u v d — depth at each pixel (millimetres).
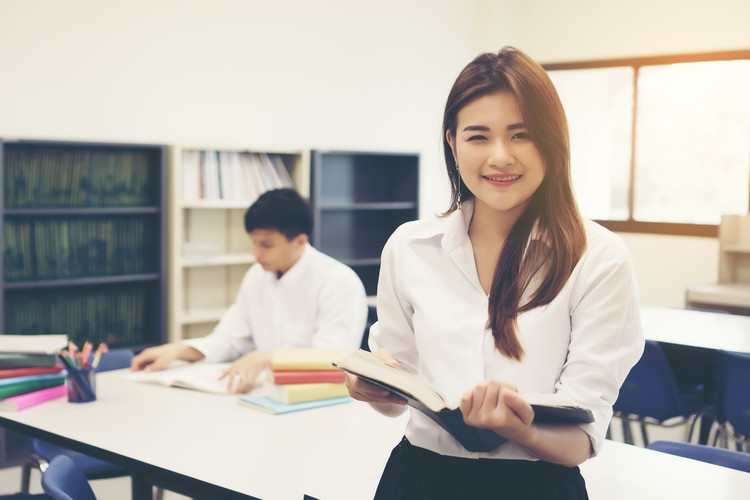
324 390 2402
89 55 4594
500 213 1237
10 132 4316
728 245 5715
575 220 1163
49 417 2283
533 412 1010
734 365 3076
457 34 6672
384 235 6109
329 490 1713
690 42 6105
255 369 2547
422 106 6434
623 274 1126
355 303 2900
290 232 2859
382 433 2127
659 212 6422
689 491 1692
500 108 1126
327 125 5805
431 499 1248
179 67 4988
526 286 1188
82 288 4516
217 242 5125
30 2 4348
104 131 4680
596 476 1778
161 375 2715
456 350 1221
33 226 4273
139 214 4688
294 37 5578
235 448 2006
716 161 6137
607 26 6492
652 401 3373
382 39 6129
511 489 1212
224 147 4945
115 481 3771
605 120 6621
